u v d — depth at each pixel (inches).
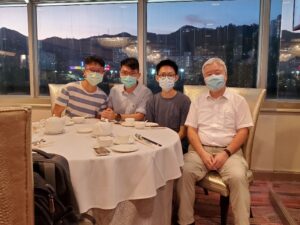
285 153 120.6
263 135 120.7
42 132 73.1
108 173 51.5
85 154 53.2
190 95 103.5
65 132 73.9
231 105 82.5
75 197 49.3
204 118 84.9
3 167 30.9
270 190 104.3
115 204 52.4
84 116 99.1
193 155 81.5
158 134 73.7
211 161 76.2
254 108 87.0
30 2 134.4
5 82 143.4
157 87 132.4
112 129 75.3
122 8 131.5
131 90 106.6
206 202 99.3
